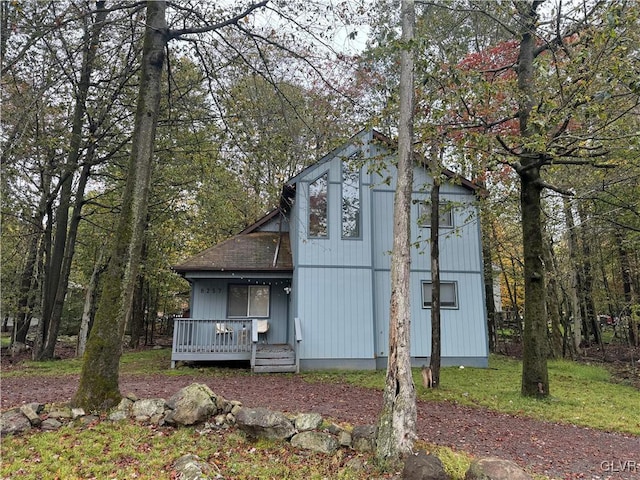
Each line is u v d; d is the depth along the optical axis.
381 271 13.58
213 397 6.28
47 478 4.24
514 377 11.44
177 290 23.89
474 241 14.14
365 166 13.72
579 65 6.67
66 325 23.52
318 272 13.10
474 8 9.30
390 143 9.90
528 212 9.27
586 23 7.37
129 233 6.63
